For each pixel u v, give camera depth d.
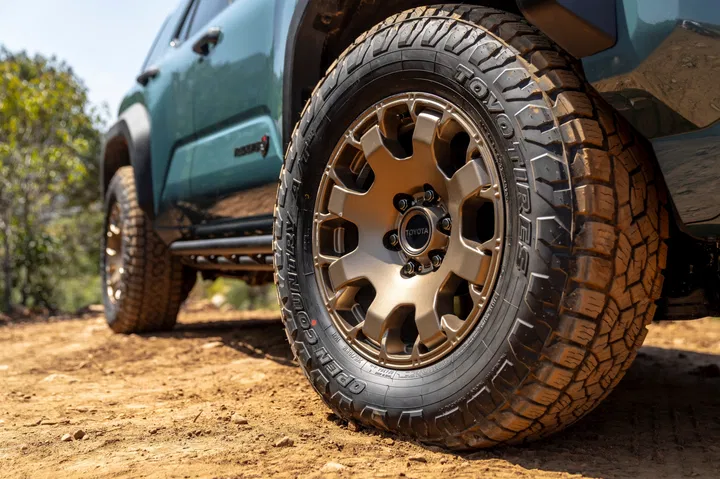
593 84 1.54
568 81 1.58
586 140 1.52
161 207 3.84
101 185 5.14
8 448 1.82
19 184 8.78
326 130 2.12
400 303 1.84
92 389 2.78
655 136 1.50
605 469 1.54
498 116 1.65
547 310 1.50
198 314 8.12
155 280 4.41
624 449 1.71
